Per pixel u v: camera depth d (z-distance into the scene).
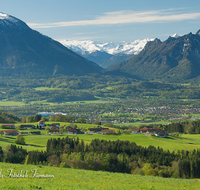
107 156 135.25
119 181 62.31
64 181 56.16
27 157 134.00
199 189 59.25
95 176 67.12
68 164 121.81
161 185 60.84
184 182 68.06
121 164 136.12
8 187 46.31
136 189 53.78
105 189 51.22
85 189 49.69
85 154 137.25
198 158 134.88
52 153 140.50
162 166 133.75
